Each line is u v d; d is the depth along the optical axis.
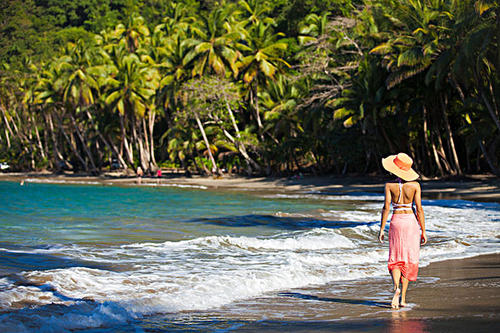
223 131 50.59
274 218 16.17
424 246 10.97
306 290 7.35
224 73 48.06
